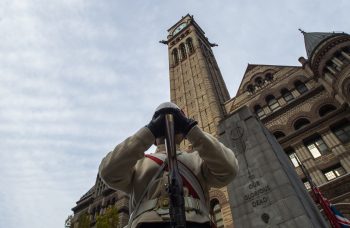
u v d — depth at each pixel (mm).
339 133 18781
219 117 26234
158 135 2049
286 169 7902
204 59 38406
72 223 24922
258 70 29250
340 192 14562
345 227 9688
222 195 18844
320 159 18031
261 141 8602
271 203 6918
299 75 25109
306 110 21703
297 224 6160
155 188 2078
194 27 47656
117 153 2037
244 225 6957
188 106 31281
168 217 1803
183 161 2354
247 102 27062
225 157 2207
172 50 45000
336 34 22328
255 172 7910
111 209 20422
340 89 19250
